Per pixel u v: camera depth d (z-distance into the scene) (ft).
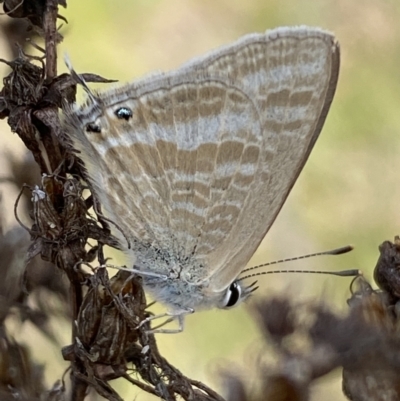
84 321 0.41
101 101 0.42
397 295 0.40
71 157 0.41
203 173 0.44
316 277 0.54
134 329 0.41
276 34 0.43
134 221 0.43
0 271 0.42
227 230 0.44
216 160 0.44
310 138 0.43
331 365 0.39
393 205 0.63
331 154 0.65
